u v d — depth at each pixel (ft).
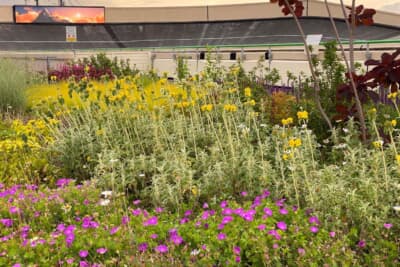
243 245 9.67
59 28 214.48
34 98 33.81
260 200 12.28
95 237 10.46
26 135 19.26
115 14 222.28
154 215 12.57
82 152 17.74
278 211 11.39
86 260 9.92
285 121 14.34
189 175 13.71
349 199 11.27
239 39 207.10
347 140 15.79
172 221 12.05
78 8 214.69
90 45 206.90
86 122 20.94
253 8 220.23
